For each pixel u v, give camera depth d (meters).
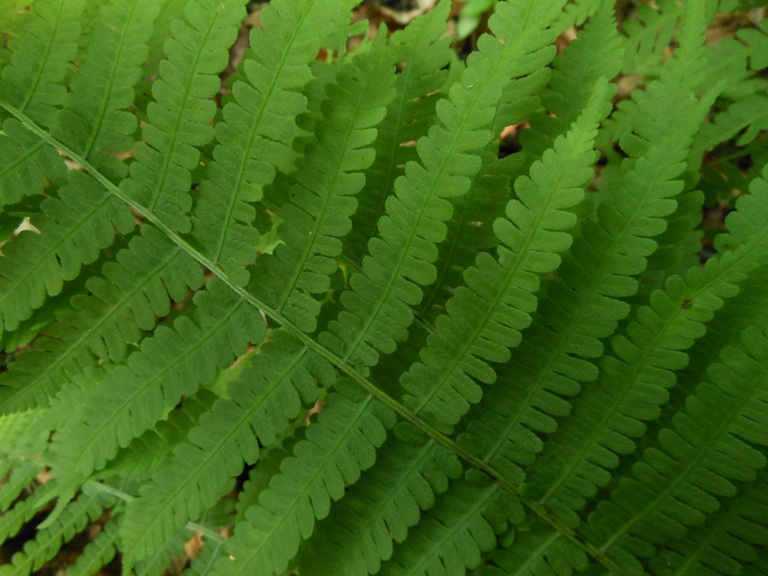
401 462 0.20
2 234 0.20
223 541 0.26
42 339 0.20
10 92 0.19
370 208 0.21
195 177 0.22
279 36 0.18
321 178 0.19
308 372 0.20
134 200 0.20
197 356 0.20
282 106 0.18
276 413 0.20
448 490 0.21
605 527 0.20
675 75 0.18
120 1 0.18
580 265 0.18
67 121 0.19
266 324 0.21
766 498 0.19
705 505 0.19
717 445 0.18
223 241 0.20
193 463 0.20
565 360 0.19
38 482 0.32
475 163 0.17
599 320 0.18
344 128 0.19
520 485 0.20
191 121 0.19
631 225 0.18
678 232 0.19
